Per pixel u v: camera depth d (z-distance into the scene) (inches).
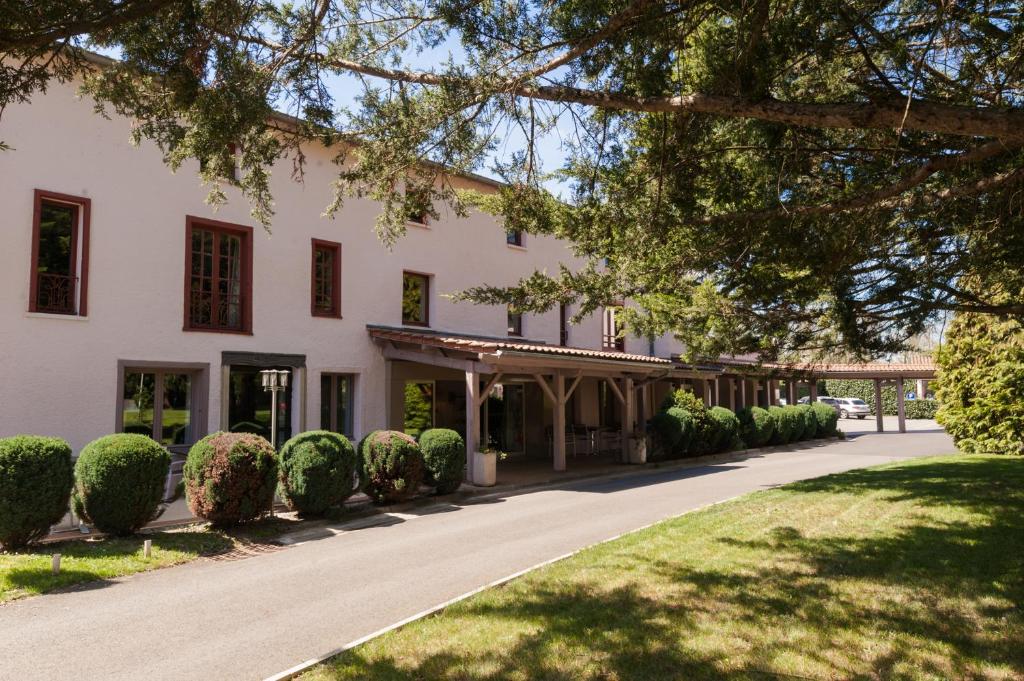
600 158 267.6
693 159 247.6
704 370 866.1
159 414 480.1
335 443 422.6
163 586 270.4
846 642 185.6
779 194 237.6
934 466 563.8
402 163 259.6
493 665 176.4
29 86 186.5
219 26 203.8
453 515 434.9
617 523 385.1
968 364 684.1
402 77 239.1
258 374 538.6
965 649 179.0
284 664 186.9
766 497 440.1
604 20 209.5
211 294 508.4
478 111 246.7
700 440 792.9
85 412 431.2
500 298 274.7
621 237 267.4
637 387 787.4
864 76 214.7
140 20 185.8
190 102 204.7
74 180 435.5
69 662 190.1
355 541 357.7
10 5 156.1
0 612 236.2
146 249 467.8
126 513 337.4
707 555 285.0
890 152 226.1
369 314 614.2
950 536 299.9
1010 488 416.8
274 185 545.3
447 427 701.3
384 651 188.9
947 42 199.6
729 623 201.9
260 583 272.8
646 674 168.7
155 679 177.8
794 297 261.0
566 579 254.5
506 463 735.1
